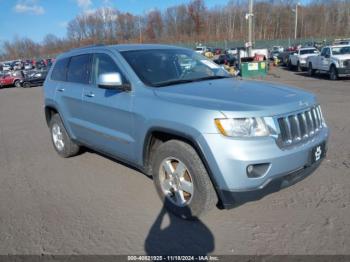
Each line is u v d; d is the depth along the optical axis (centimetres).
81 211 412
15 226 386
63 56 591
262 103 340
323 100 1102
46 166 580
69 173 538
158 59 454
